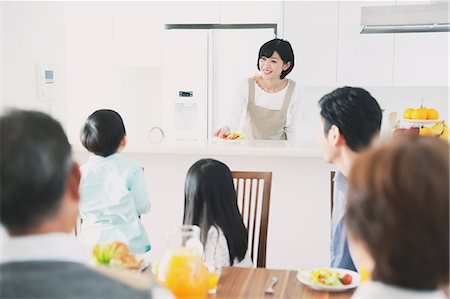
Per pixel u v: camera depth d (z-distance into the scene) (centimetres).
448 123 491
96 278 80
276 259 314
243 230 194
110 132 246
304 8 465
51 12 417
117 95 496
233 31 459
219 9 468
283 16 465
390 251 74
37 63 401
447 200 72
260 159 307
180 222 318
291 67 376
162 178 316
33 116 87
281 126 391
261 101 388
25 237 82
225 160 310
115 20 475
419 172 72
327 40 466
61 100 435
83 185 246
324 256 309
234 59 461
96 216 247
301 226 309
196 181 188
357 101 167
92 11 475
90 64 478
